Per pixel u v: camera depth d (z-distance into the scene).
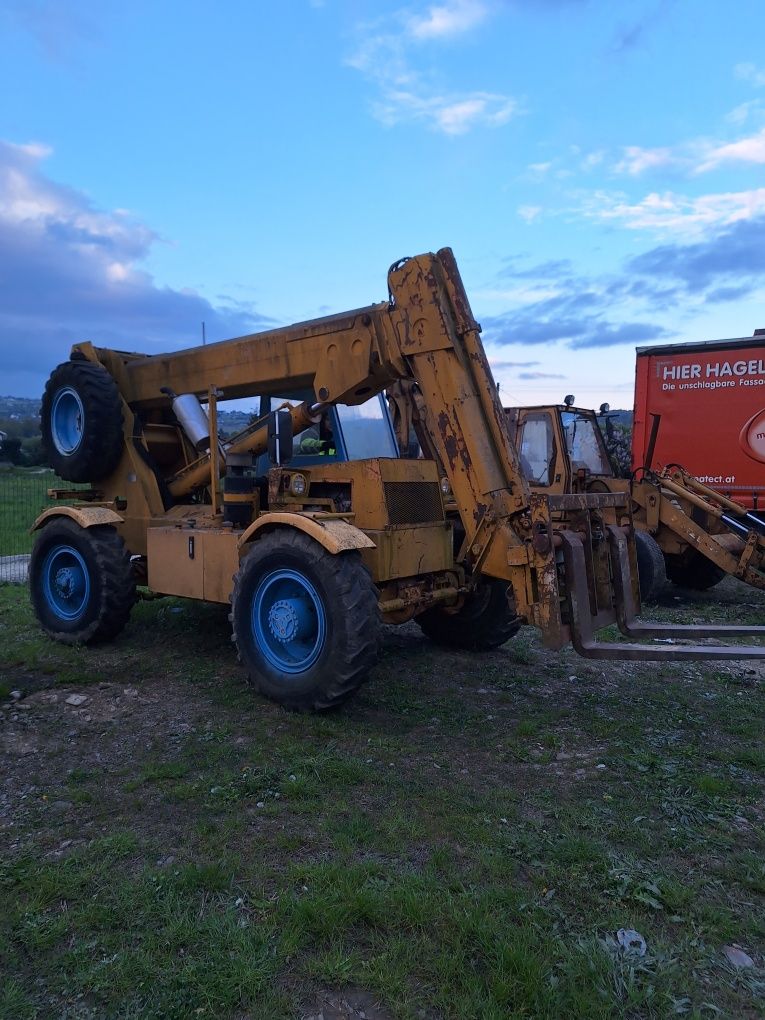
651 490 8.92
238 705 4.84
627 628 4.89
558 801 3.60
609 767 4.00
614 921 2.65
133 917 2.65
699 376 10.02
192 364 6.26
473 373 4.89
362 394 5.46
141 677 5.51
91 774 3.85
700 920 2.69
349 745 4.24
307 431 5.96
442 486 5.63
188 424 6.13
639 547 8.70
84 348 6.86
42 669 5.69
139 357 7.08
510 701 5.12
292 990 2.32
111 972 2.37
